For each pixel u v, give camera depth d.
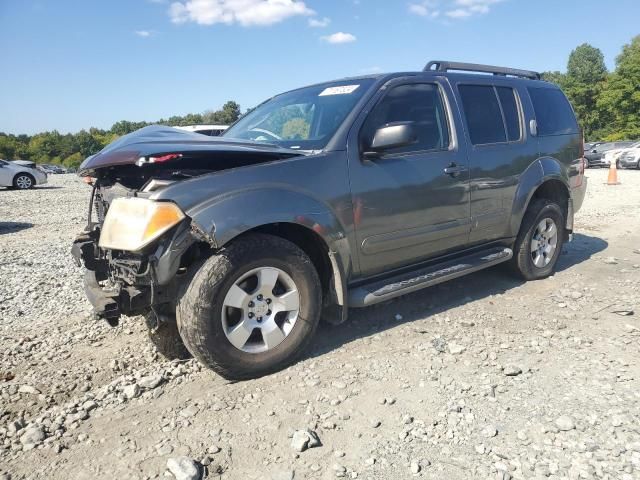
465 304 4.78
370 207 3.81
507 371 3.35
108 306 3.21
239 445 2.69
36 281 6.04
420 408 2.99
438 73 4.61
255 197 3.26
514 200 5.03
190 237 3.09
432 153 4.28
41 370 3.70
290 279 3.48
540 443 2.63
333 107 4.08
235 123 5.07
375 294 3.85
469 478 2.38
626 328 4.12
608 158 27.56
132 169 3.56
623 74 52.56
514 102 5.23
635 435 2.66
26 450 2.72
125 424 2.93
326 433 2.77
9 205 14.90
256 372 3.38
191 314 3.12
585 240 7.70
